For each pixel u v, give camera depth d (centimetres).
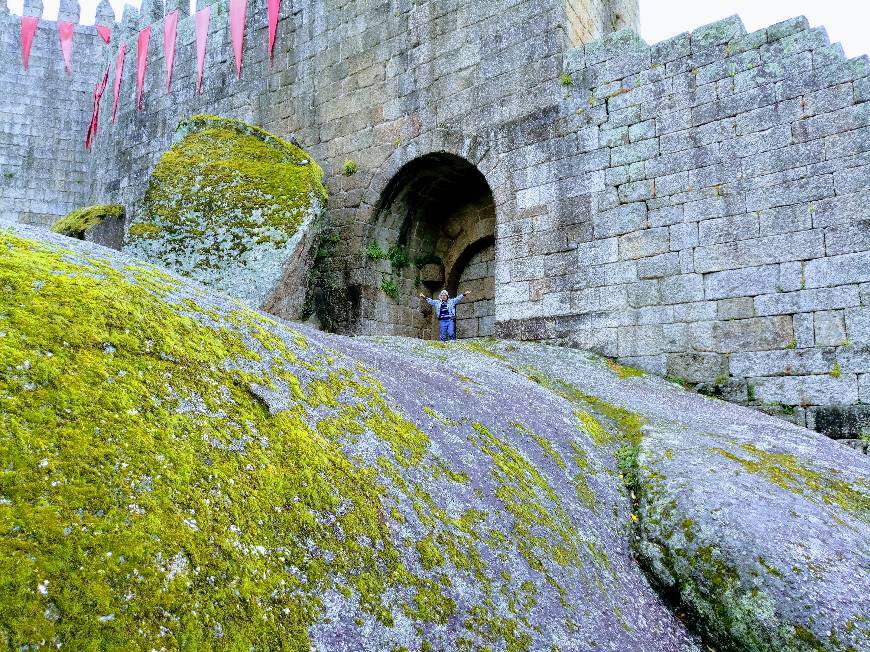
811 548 491
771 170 1051
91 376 307
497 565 391
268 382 407
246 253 1280
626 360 1149
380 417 461
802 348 989
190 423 326
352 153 1611
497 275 1330
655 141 1170
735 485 579
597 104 1248
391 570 333
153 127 2120
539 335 1253
